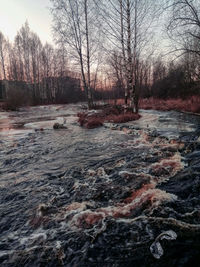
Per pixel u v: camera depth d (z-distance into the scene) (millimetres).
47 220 2471
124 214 2396
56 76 33062
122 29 9703
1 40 30453
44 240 2113
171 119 9406
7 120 13664
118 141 6445
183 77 18359
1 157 5379
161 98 22094
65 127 9688
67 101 33312
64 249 1943
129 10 9266
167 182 3164
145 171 3713
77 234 2143
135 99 10891
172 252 1738
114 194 2992
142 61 11961
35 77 31781
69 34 13703
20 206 2895
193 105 11883
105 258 1775
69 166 4457
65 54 14406
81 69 14898
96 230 2156
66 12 13242
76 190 3252
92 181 3572
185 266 1603
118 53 10734
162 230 2006
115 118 9852
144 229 2059
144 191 2914
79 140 6988
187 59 11781
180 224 2039
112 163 4422
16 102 21672
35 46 31469
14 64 31500
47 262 1807
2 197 3203
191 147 4637
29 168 4508
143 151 5066
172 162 3932
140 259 1716
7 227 2412
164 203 2455
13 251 1990
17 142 7031
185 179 3109
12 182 3775
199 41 7535
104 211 2531
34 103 29609
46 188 3432
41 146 6414
